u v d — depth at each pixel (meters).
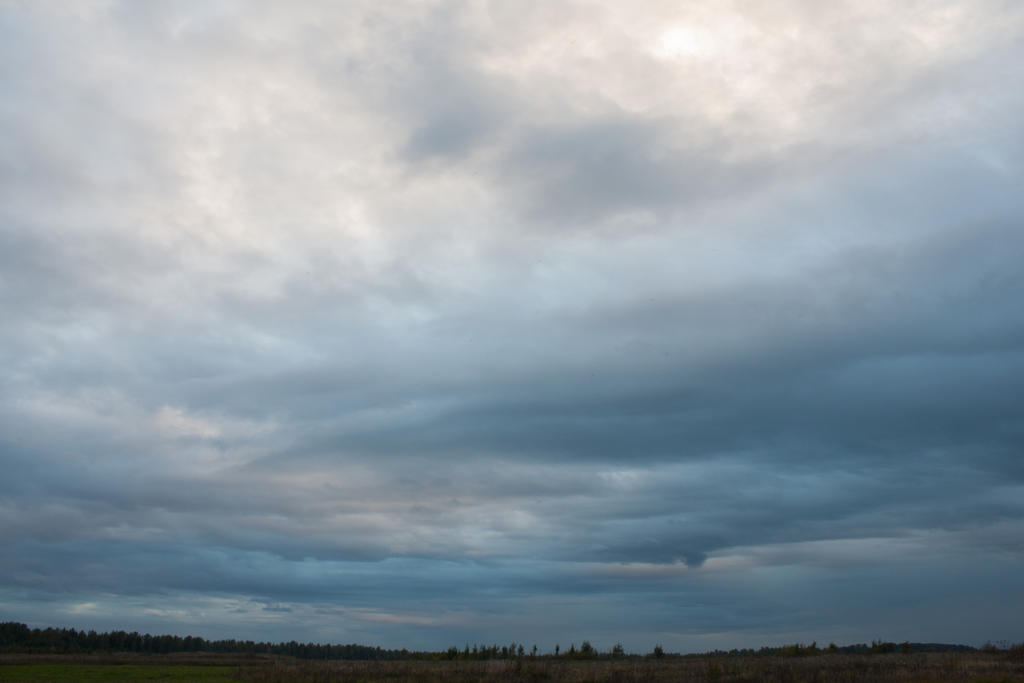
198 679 45.34
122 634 102.19
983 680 32.44
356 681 41.94
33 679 45.91
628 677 39.97
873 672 37.09
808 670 38.50
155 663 70.06
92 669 57.56
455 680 41.41
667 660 59.97
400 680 41.78
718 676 39.59
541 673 43.66
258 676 46.75
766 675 38.66
